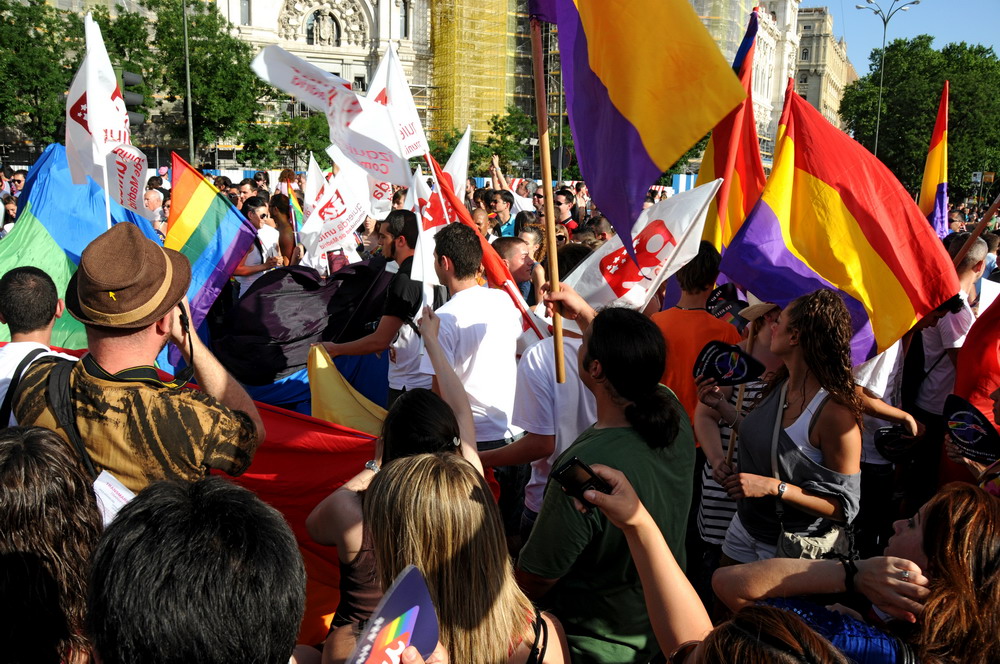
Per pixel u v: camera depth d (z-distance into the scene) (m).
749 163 5.03
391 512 1.89
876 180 4.00
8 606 1.72
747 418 3.23
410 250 5.25
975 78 57.94
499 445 4.12
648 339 2.44
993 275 8.25
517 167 54.78
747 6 56.88
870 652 1.80
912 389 4.86
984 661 1.75
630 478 2.32
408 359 4.90
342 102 4.47
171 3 42.44
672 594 1.84
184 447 2.29
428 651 1.28
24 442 1.84
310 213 8.19
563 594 2.43
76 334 5.31
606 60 2.82
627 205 2.77
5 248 5.34
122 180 5.05
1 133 40.56
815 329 2.88
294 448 3.64
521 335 4.71
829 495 2.92
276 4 61.38
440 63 63.12
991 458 2.81
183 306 2.47
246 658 1.30
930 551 1.87
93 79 4.71
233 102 43.19
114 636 1.29
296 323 5.67
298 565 1.41
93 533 1.88
